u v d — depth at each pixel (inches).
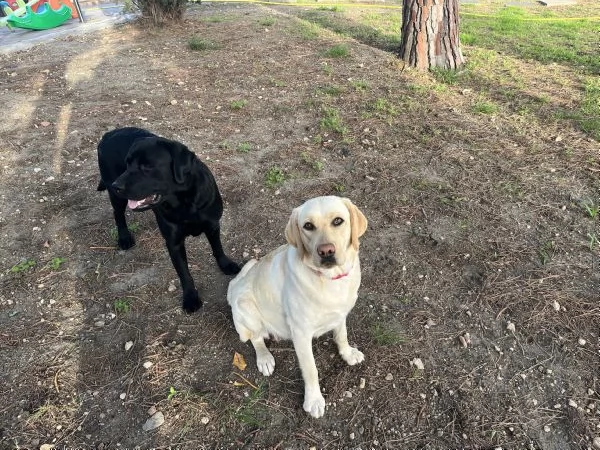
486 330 56.9
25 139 105.6
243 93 124.9
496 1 263.7
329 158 94.2
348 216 44.0
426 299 61.8
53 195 87.2
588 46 155.1
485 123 103.3
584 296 60.2
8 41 191.6
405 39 136.9
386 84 125.2
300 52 153.9
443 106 111.8
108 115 114.9
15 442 47.5
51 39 188.4
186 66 145.4
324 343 57.1
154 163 54.6
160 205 57.4
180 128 107.9
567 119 103.2
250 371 54.2
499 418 47.4
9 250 74.3
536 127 100.6
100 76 140.6
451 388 50.7
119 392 52.1
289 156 95.3
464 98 116.3
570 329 55.9
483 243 70.1
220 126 108.7
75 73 143.9
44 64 153.8
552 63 139.0
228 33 179.0
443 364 53.4
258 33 177.5
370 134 100.7
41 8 223.3
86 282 67.8
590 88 116.9
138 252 73.7
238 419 48.6
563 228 72.1
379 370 53.1
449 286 63.5
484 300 60.7
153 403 50.7
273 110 114.6
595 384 50.0
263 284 50.9
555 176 84.0
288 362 55.2
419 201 80.1
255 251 72.9
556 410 47.8
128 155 56.1
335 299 45.0
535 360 52.9
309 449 45.9
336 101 116.5
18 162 97.0
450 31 131.6
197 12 223.6
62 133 107.4
